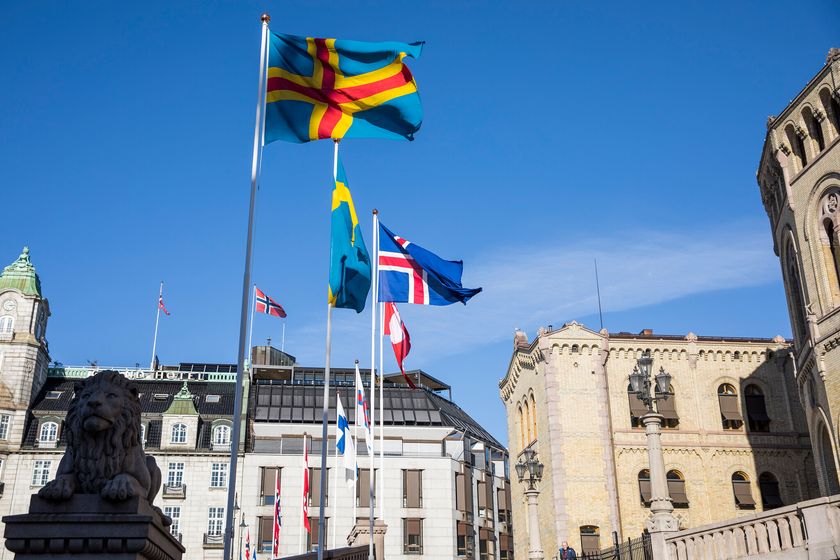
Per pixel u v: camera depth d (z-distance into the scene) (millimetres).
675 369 49844
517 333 56344
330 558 26062
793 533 18359
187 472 74688
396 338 33812
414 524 77125
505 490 92188
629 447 47875
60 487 8664
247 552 65062
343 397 83438
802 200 33625
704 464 48188
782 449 48938
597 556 33875
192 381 84000
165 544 9430
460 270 32219
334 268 23406
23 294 78188
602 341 49125
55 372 82188
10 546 8438
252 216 18188
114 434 9047
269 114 20484
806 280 33312
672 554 22562
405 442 81438
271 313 71125
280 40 20672
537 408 50312
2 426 73438
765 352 50625
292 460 76562
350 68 20953
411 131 21375
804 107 32844
